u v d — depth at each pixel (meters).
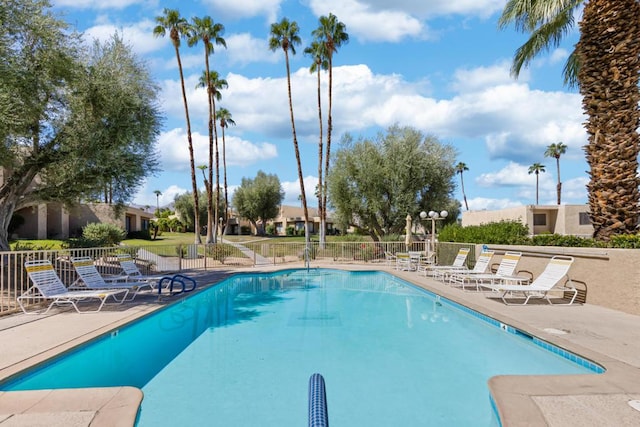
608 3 7.52
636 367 3.97
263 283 13.11
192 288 10.08
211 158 26.48
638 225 7.70
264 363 5.13
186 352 5.61
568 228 27.77
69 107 9.72
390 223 22.06
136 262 13.47
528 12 9.40
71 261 8.43
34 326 5.84
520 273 9.48
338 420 3.57
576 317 6.26
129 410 3.13
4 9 7.76
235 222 58.81
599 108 7.76
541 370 4.73
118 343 5.84
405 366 4.97
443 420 3.55
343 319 7.71
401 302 9.59
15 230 22.25
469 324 7.19
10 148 8.64
